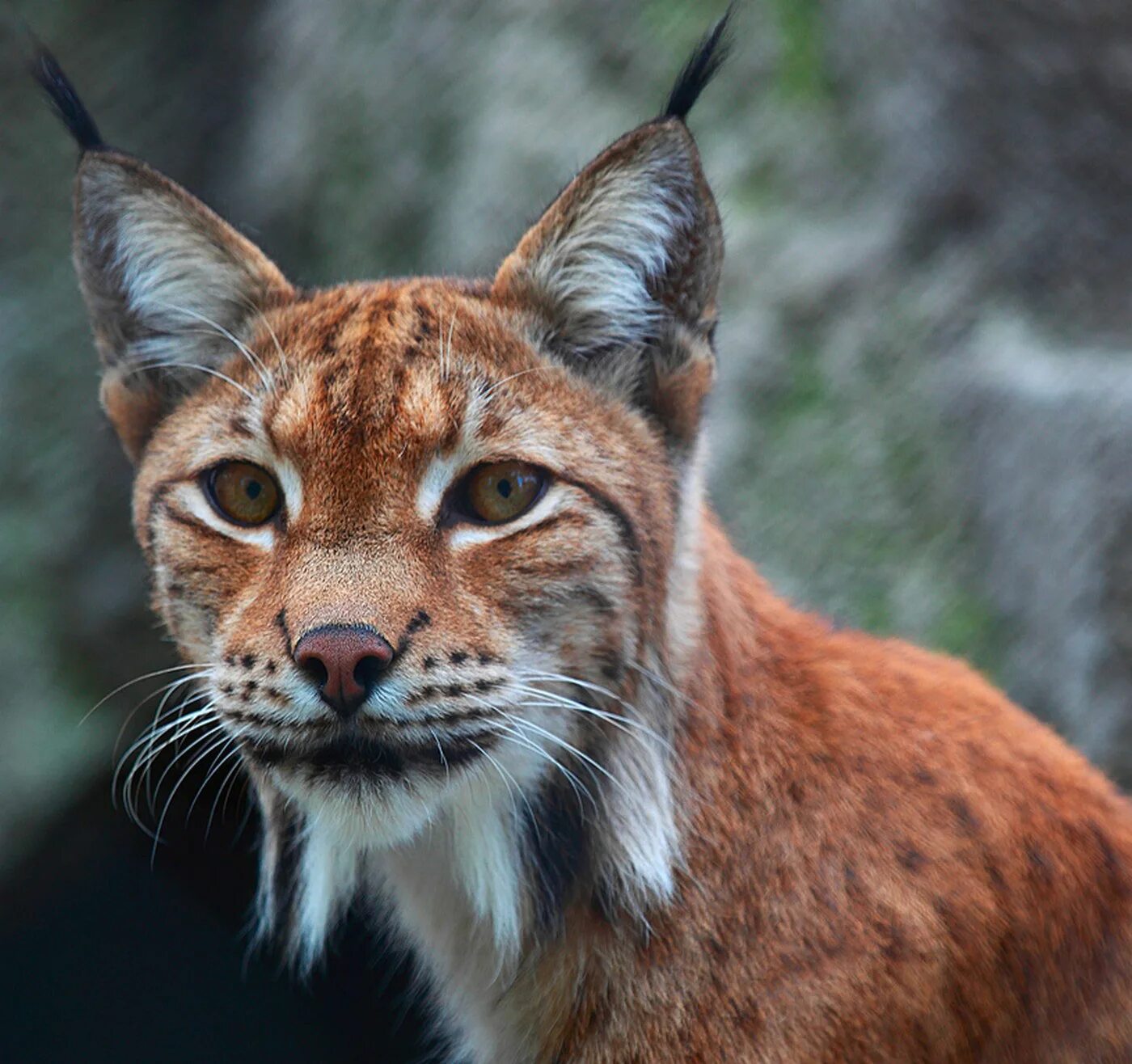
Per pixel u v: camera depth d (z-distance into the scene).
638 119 12.59
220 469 6.29
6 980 13.64
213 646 6.20
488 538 6.02
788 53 12.49
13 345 13.87
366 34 13.95
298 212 14.03
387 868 6.84
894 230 12.21
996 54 12.24
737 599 6.70
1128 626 10.71
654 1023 6.07
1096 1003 6.44
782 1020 5.92
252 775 7.08
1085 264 12.34
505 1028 6.52
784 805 6.20
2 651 13.26
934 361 12.00
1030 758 6.69
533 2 13.17
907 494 11.78
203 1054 13.48
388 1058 13.01
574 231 6.36
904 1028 5.93
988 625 11.41
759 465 11.86
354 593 5.74
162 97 14.84
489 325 6.36
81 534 13.62
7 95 14.29
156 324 6.84
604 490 6.15
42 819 13.04
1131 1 12.44
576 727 6.18
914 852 6.14
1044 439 11.21
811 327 12.10
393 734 5.79
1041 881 6.34
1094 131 12.37
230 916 13.29
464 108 13.28
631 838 6.14
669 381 6.46
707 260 6.35
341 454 6.00
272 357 6.39
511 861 6.29
